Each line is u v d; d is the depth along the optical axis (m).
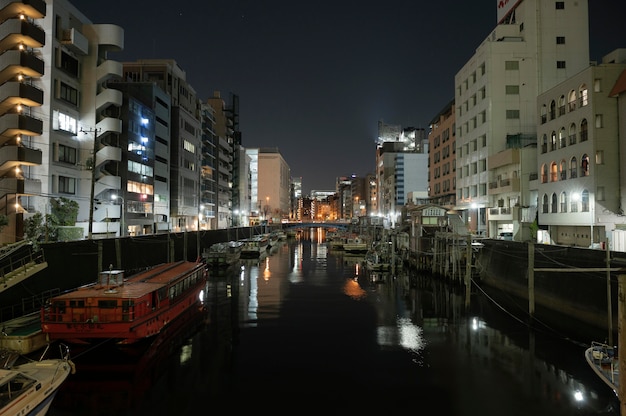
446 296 39.03
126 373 20.30
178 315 27.53
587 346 23.62
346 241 91.94
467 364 21.39
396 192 115.38
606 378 15.55
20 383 13.05
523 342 24.62
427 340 25.48
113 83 60.72
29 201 39.31
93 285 24.08
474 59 60.41
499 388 18.61
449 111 75.50
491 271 39.50
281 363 21.73
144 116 58.25
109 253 36.78
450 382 19.27
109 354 21.61
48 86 41.25
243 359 22.28
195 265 34.06
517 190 48.25
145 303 22.05
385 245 63.69
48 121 41.06
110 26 48.59
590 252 24.62
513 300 34.25
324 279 49.59
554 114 40.47
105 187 48.88
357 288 43.56
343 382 19.34
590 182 34.53
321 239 145.75
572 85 37.25
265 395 18.03
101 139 49.25
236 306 34.91
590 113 34.59
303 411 16.64
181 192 73.50
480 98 58.22
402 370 20.73
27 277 24.64
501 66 55.41
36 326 21.59
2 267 24.58
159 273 29.31
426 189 115.06
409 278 49.94
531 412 16.53
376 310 33.47
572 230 37.78
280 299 37.81
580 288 25.36
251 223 142.12
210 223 94.00
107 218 45.72
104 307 21.08
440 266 46.62
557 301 27.70
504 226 52.66
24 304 25.88
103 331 20.50
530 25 55.66
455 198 70.00
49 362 15.60
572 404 17.09
